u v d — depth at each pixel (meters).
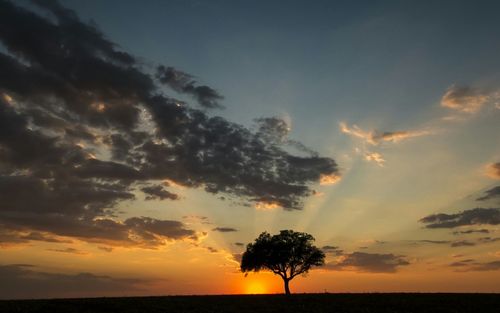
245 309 49.00
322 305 52.66
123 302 55.97
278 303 56.34
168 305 52.50
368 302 55.28
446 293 69.44
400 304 51.97
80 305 51.34
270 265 84.75
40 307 49.00
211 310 47.69
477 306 48.69
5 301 57.03
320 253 85.31
